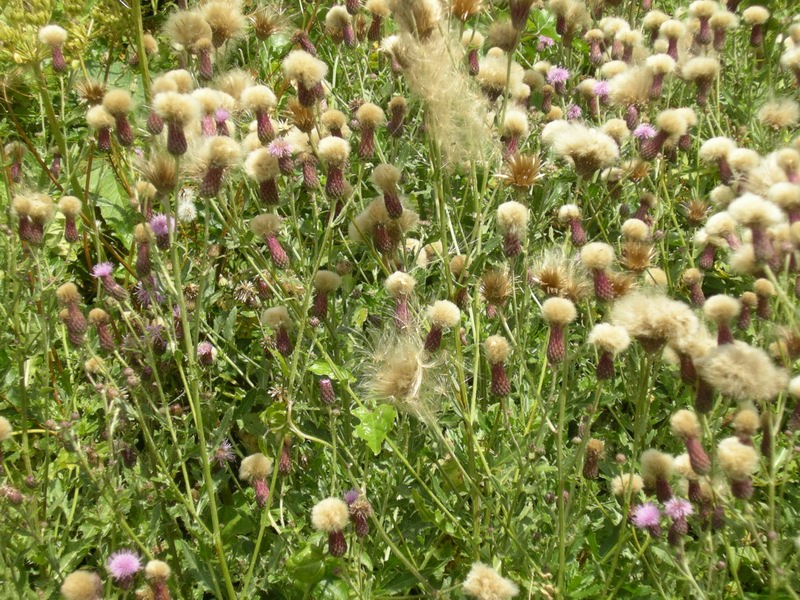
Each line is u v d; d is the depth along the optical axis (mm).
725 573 753
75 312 813
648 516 736
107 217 1025
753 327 863
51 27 938
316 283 845
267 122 866
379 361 807
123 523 780
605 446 873
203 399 866
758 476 817
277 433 802
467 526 818
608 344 733
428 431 844
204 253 797
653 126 968
